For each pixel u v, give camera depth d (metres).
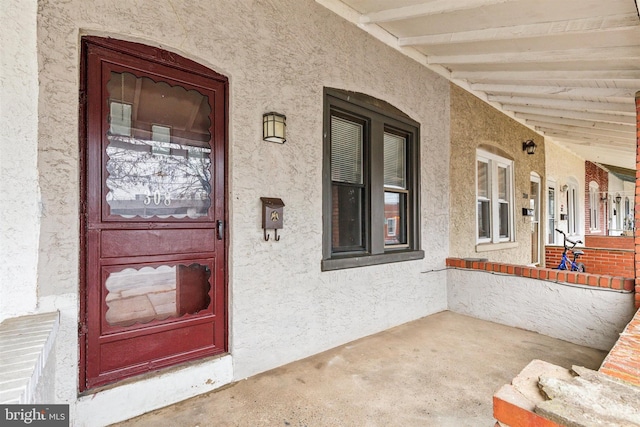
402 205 4.39
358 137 3.82
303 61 3.11
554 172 8.19
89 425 2.05
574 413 0.83
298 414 2.24
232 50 2.63
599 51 3.09
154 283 2.40
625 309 3.21
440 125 4.75
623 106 4.11
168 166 2.45
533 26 3.02
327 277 3.32
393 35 3.98
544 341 3.55
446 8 2.94
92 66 2.12
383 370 2.87
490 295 4.27
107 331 2.18
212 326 2.63
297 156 3.05
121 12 2.14
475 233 5.37
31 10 1.83
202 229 2.58
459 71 4.77
